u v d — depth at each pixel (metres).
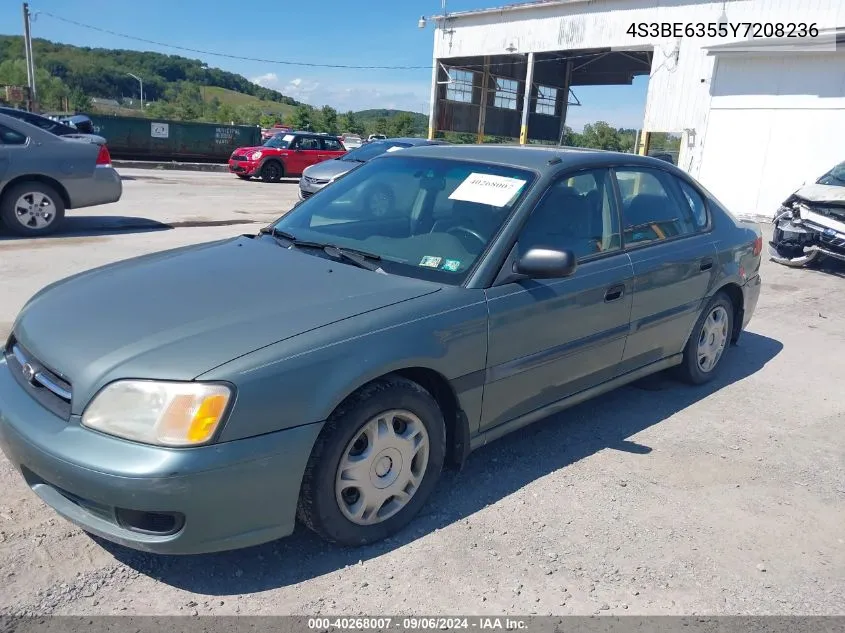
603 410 4.53
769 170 16.59
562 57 28.20
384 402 2.80
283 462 2.53
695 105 20.44
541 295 3.41
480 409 3.28
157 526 2.46
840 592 2.82
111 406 2.42
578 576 2.81
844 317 7.25
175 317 2.76
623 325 3.98
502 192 3.59
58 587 2.58
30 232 9.30
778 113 16.25
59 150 9.36
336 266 3.33
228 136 27.95
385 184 3.99
